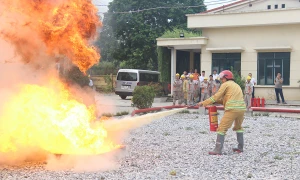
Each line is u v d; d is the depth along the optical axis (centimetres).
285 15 2422
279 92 2312
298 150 917
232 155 852
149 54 3866
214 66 2689
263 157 834
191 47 2789
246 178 656
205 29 2695
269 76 2538
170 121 1480
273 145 983
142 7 3822
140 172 683
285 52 2489
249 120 1532
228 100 850
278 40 2497
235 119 872
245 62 2588
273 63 2523
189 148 928
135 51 3847
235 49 2566
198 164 757
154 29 3841
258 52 2555
